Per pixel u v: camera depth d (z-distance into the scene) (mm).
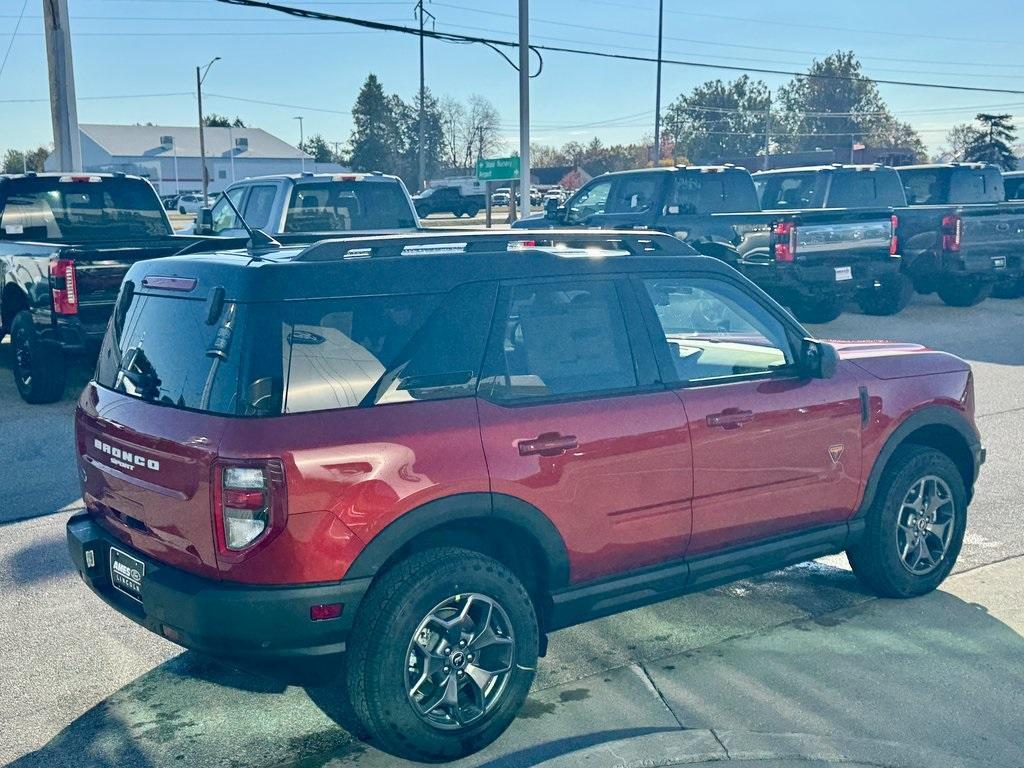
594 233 4605
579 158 126250
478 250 4289
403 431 3764
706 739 3904
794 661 4715
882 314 16875
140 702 4457
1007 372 11977
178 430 3725
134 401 4062
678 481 4469
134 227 12156
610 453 4242
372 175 12586
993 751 3885
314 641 3625
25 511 7070
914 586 5410
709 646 4902
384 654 3688
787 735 3951
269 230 12070
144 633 5176
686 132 139000
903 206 17328
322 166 110750
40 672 4738
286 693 4535
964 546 6266
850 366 5184
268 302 3697
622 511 4320
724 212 15102
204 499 3613
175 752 4035
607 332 4430
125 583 4133
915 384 5320
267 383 3615
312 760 3965
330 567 3602
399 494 3705
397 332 3891
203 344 3812
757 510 4770
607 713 4254
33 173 11469
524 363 4164
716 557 4691
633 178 15172
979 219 16328
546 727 4152
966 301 17734
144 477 3898
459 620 3861
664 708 4285
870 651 4809
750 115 135250
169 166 102062
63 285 9328
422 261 4016
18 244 10312
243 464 3525
